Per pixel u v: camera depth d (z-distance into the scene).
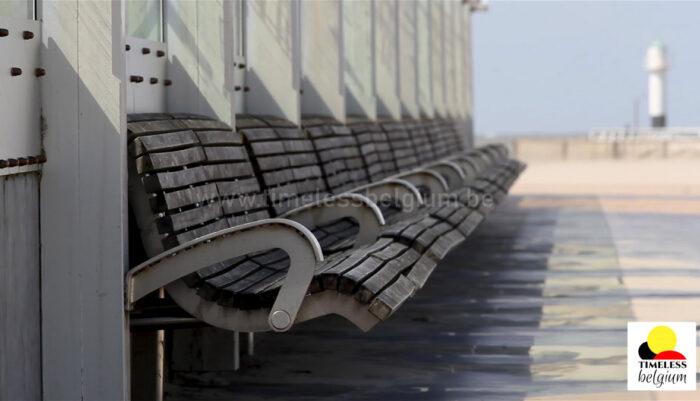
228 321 8.95
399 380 11.73
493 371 12.13
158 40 12.39
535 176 48.88
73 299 8.86
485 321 15.12
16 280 8.34
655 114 106.38
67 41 8.82
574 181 45.16
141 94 11.63
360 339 13.96
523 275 19.44
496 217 30.50
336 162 16.78
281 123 15.18
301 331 14.49
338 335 14.21
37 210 8.80
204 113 12.47
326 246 12.65
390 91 26.53
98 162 8.81
